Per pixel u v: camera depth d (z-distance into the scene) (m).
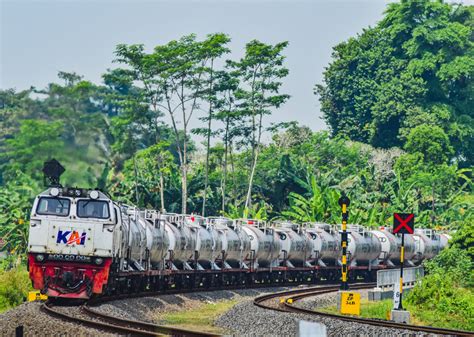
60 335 72.62
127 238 116.44
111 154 118.00
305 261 188.62
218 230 161.62
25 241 167.88
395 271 154.00
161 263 138.12
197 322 107.25
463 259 167.50
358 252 198.00
